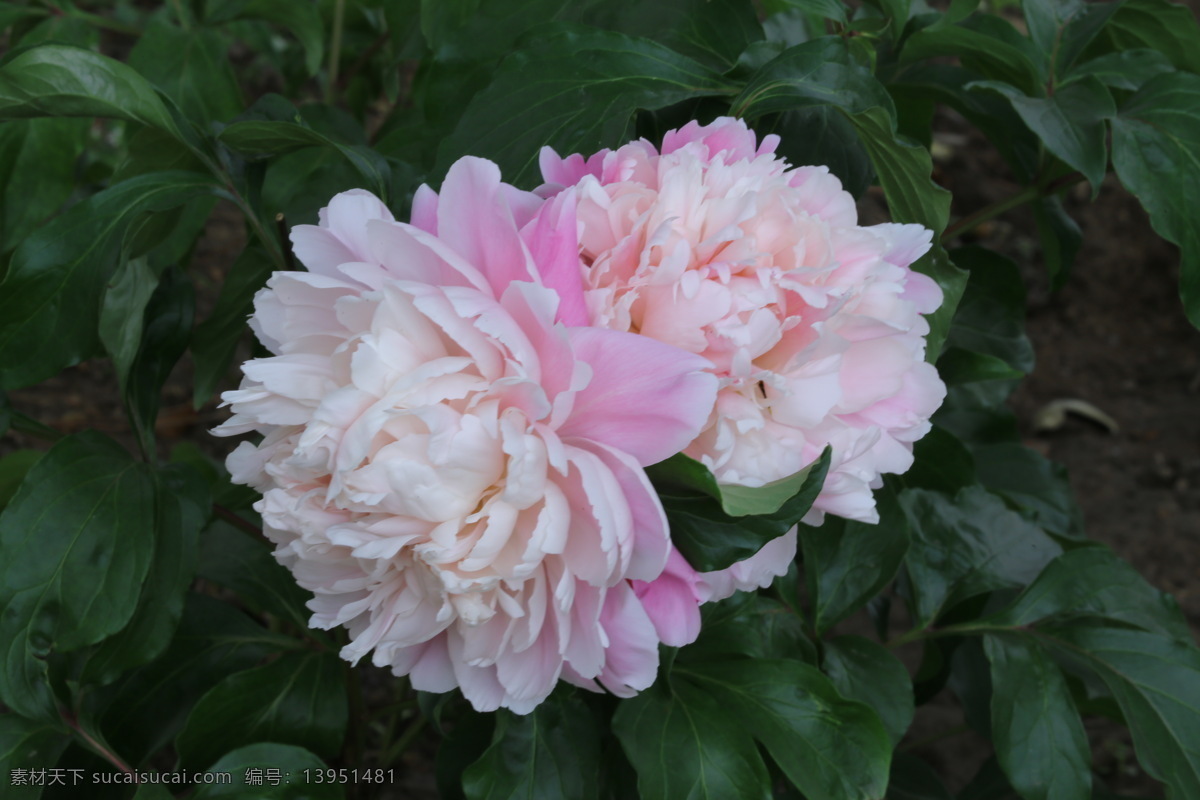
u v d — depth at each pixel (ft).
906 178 1.93
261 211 2.17
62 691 2.02
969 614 2.56
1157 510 4.62
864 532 2.23
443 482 1.56
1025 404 5.28
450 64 2.28
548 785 1.98
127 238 2.01
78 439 2.03
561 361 1.56
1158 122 2.16
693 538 1.67
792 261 1.69
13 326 1.97
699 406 1.53
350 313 1.63
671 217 1.65
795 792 2.34
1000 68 2.36
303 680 2.25
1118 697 2.15
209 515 2.08
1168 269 5.92
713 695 2.01
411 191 2.15
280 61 3.49
